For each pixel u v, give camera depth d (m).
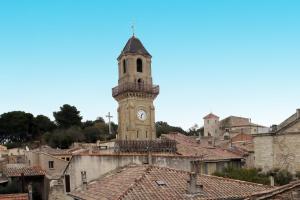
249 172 52.62
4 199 28.12
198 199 22.97
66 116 135.88
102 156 34.34
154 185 24.47
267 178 52.50
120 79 65.94
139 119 62.56
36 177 51.69
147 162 34.62
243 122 136.25
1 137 129.50
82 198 25.77
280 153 57.47
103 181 28.03
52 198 42.88
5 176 49.75
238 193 24.45
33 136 131.00
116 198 22.41
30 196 33.22
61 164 60.59
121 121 64.19
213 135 138.25
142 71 65.00
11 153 86.31
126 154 34.62
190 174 23.98
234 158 56.34
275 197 17.78
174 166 35.81
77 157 37.09
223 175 50.19
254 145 60.94
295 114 57.47
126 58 64.75
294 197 17.88
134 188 23.77
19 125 128.12
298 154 55.56
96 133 125.94
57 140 117.56
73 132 120.62
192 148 56.09
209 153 55.31
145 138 62.38
